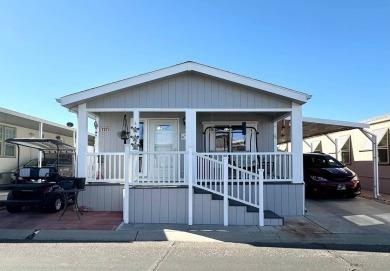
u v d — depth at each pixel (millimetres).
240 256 6324
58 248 6793
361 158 16859
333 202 12578
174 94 10812
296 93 10492
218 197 9219
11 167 17625
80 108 10742
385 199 13023
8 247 6863
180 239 7602
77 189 9664
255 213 8922
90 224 8820
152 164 10891
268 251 6707
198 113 13195
